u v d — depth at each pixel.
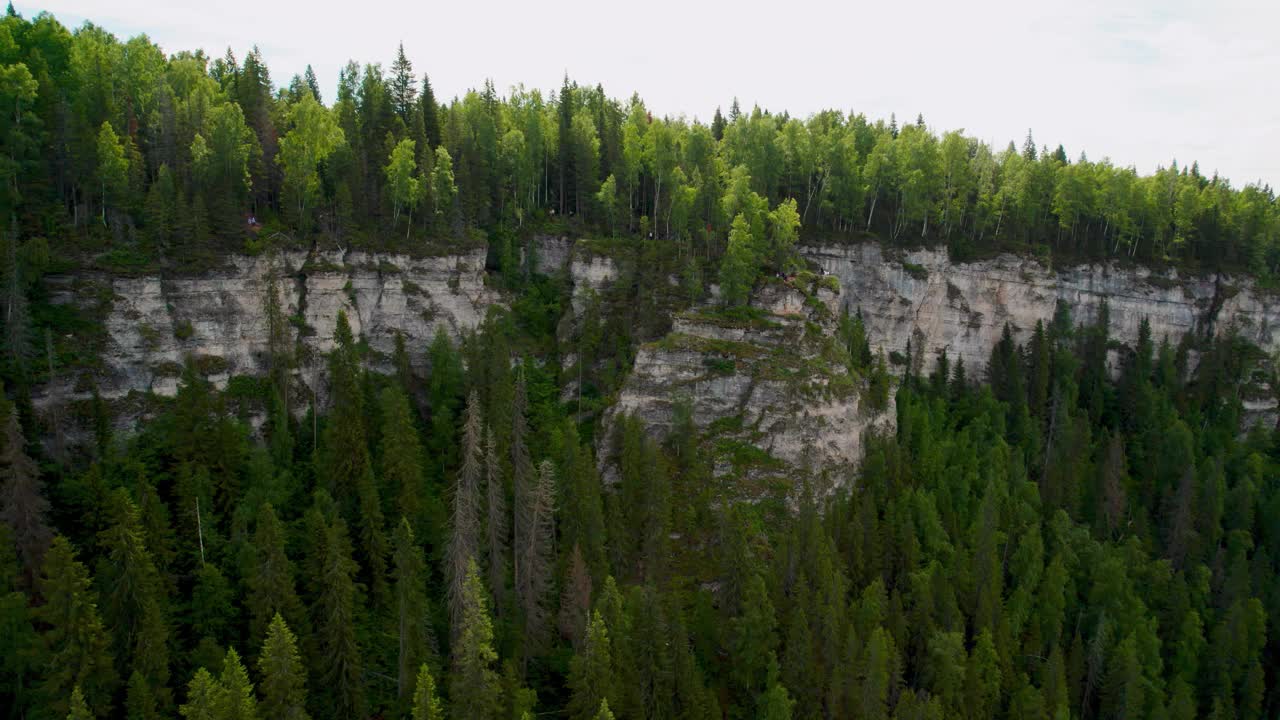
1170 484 114.31
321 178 106.38
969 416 123.00
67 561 55.97
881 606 80.38
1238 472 121.75
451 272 104.38
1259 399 136.75
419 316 101.88
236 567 68.25
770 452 97.31
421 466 80.88
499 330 100.56
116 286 81.69
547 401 99.56
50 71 99.44
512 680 62.28
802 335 104.31
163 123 95.75
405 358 97.19
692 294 107.00
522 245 115.19
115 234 84.38
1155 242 150.00
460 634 64.31
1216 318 143.50
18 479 63.03
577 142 124.12
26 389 72.00
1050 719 78.75
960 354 135.38
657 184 123.00
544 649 70.81
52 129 86.38
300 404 90.44
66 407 76.19
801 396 99.38
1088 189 146.38
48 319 78.12
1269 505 112.19
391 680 66.50
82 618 56.06
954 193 144.00
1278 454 130.00
